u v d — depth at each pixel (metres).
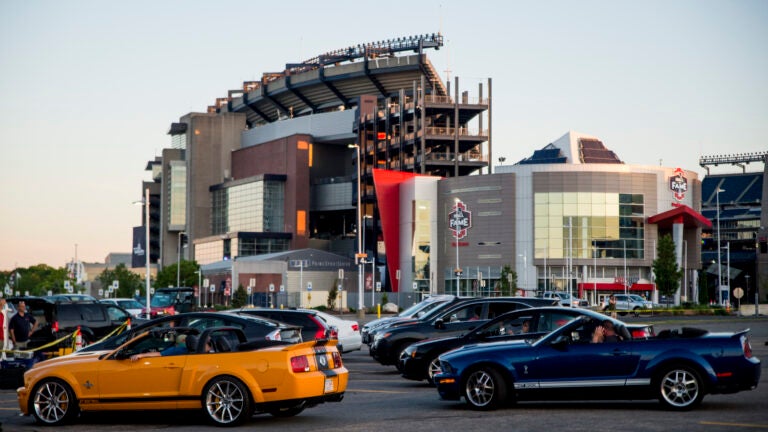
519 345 16.53
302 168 176.25
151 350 16.08
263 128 197.25
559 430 13.75
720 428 13.67
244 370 15.09
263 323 17.62
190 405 15.30
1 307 25.58
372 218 154.50
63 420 15.81
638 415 15.32
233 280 124.44
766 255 185.88
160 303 60.09
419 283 128.88
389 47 179.25
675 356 15.73
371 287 97.94
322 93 196.12
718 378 15.59
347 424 15.09
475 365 16.53
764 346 35.56
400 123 151.38
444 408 17.05
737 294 79.88
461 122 152.62
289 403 15.05
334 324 31.09
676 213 117.44
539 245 120.50
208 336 15.71
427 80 177.88
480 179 124.19
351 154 187.00
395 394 20.05
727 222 198.75
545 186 120.75
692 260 129.00
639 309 83.44
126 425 15.77
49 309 30.83
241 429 14.84
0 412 18.11
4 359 23.25
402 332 24.25
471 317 24.00
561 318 19.22
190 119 199.88
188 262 145.00
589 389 15.97
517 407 16.94
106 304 31.88
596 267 119.19
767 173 189.62
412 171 148.75
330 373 15.65
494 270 122.62
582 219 119.56
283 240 171.75
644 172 120.75
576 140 149.00
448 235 127.50
